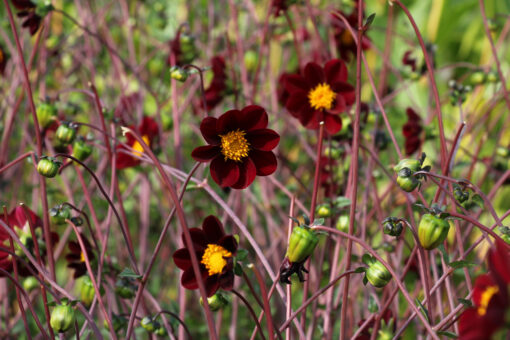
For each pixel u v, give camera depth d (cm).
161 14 131
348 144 100
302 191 118
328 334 87
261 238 117
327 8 119
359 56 76
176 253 73
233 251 73
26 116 114
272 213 118
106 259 90
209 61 125
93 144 92
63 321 74
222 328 113
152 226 131
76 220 82
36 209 114
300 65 103
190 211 115
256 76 109
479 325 57
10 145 130
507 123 111
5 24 121
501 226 77
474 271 97
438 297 86
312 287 107
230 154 75
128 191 119
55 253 105
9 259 83
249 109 75
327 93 89
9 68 127
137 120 116
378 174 100
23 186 126
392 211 110
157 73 131
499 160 112
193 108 125
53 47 124
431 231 70
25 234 84
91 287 84
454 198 77
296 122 129
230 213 81
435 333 70
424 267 77
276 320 114
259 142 76
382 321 83
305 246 71
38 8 95
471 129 112
